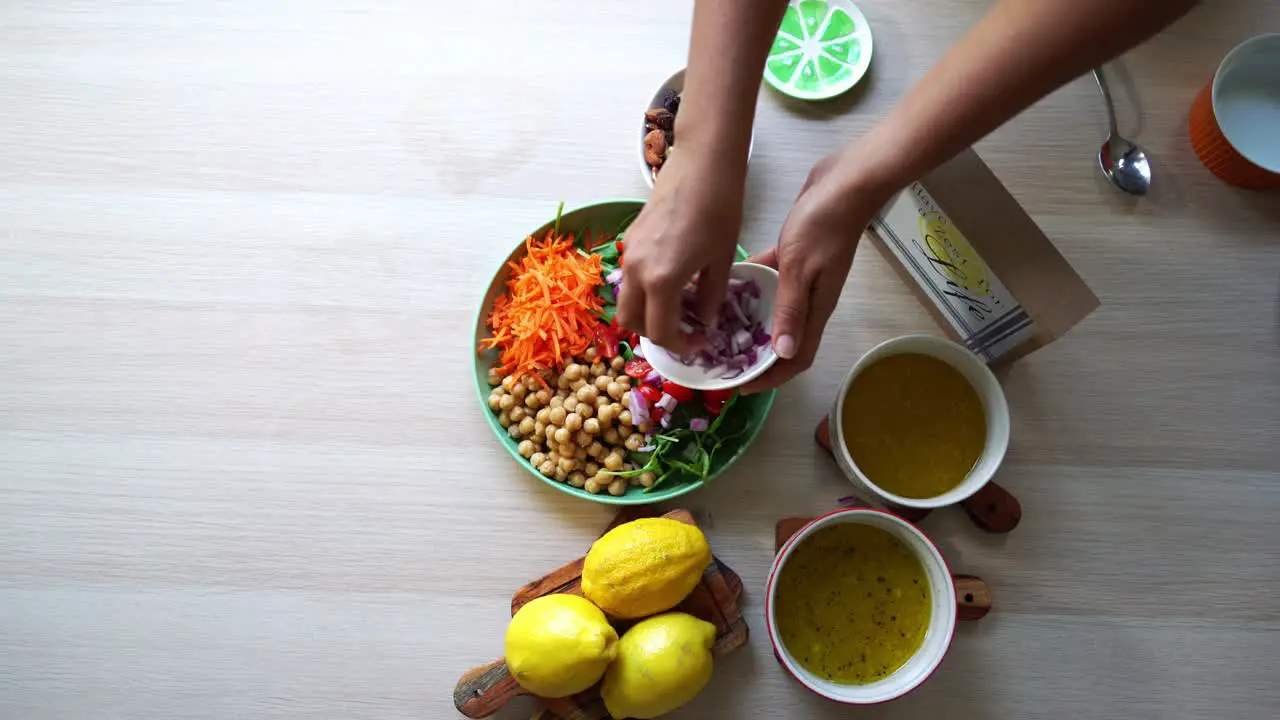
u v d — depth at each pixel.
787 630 0.94
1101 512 1.03
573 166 1.11
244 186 1.11
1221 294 1.06
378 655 1.00
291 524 1.03
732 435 0.99
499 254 1.09
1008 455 1.04
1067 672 0.99
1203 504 1.02
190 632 1.01
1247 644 0.99
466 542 1.02
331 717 0.99
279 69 1.13
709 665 0.90
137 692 1.00
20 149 1.12
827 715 0.98
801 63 1.12
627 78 1.13
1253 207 1.08
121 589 1.02
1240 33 1.12
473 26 1.14
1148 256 1.07
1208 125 1.04
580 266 0.99
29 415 1.06
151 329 1.08
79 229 1.10
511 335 1.00
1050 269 0.85
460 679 0.95
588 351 1.01
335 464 1.04
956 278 0.96
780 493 1.03
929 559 0.89
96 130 1.12
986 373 0.92
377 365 1.07
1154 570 1.01
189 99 1.13
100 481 1.04
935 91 0.66
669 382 0.96
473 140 1.12
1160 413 1.04
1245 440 1.04
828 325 1.06
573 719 0.94
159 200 1.11
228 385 1.06
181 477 1.04
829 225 0.73
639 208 1.03
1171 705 0.98
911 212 0.94
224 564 1.02
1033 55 0.61
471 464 1.04
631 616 0.90
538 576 1.01
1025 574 1.01
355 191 1.11
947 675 0.99
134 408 1.06
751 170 1.10
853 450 0.97
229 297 1.08
